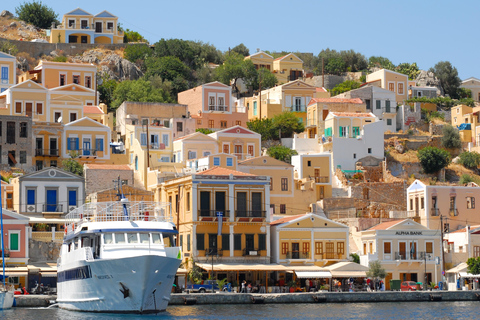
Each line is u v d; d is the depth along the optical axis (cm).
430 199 12225
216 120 16425
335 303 9219
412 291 9756
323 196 13262
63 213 10938
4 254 9331
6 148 12938
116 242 7288
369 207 12988
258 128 15912
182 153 14162
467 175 14738
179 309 8219
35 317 7212
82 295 7544
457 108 17400
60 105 14538
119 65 19375
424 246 11125
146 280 6981
